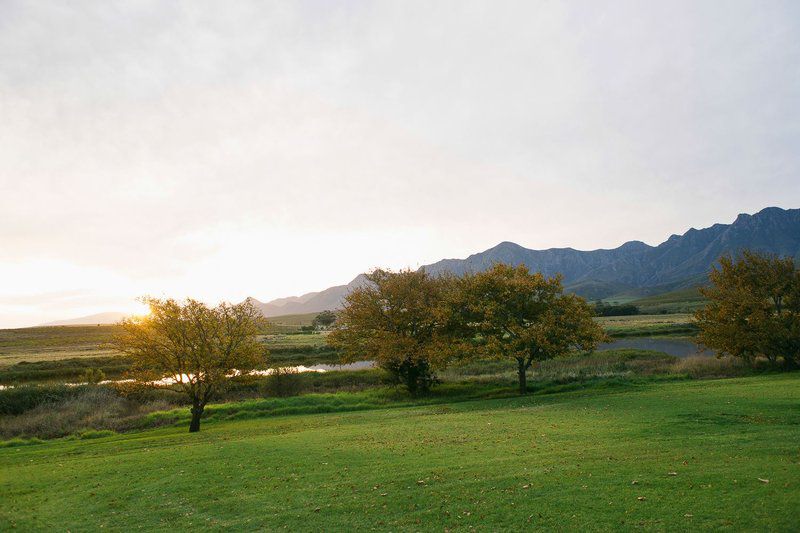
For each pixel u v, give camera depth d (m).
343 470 18.08
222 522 13.89
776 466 14.92
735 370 48.16
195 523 13.95
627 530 11.45
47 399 47.22
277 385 51.12
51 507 15.91
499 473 16.44
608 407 29.36
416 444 21.94
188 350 34.88
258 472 18.45
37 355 97.31
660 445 18.77
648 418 24.39
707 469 15.16
